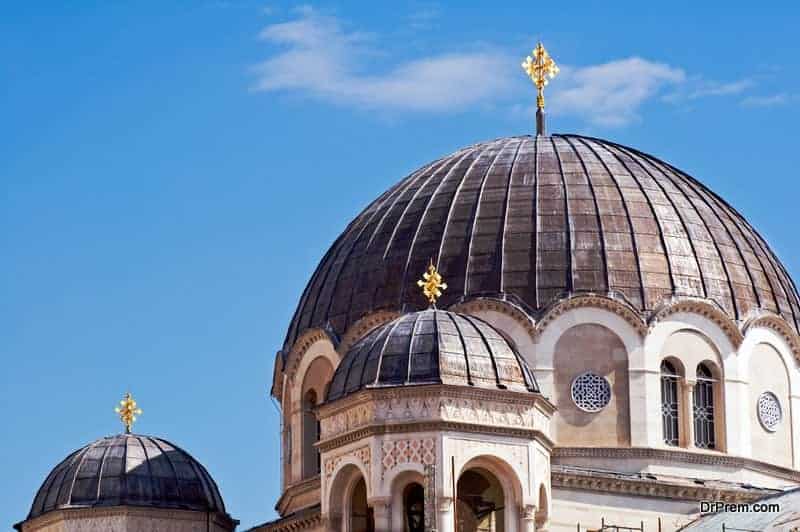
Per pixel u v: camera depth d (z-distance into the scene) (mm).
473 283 127438
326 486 116562
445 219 130500
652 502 123125
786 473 129000
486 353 115938
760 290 130750
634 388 125812
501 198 130750
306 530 125125
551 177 131875
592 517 121875
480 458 114062
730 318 128500
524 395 115062
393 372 114875
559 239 128500
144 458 131000
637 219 129750
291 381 132750
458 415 113688
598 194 130750
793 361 131250
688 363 127312
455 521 114000
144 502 129000
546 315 126000
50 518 129000
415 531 114812
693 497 123625
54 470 132000
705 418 127750
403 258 129750
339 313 130625
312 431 131750
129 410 134750
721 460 126500
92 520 128500
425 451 113062
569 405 125562
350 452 115250
